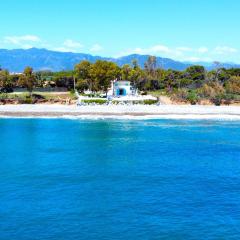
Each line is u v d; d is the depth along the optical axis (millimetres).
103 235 45906
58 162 82562
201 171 75812
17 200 57406
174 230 47250
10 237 45281
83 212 52906
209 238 45156
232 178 70812
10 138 113188
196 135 119125
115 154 90938
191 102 194625
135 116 161500
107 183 66688
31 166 78750
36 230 47156
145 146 101062
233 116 164125
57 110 165375
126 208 54500
